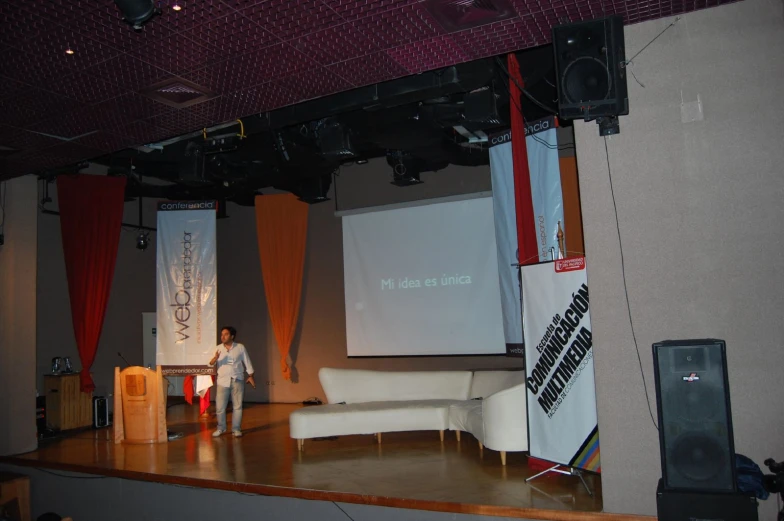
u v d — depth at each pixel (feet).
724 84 11.98
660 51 12.35
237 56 13.28
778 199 11.57
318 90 15.47
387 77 14.85
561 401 14.40
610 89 11.54
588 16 12.02
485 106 17.12
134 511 18.04
